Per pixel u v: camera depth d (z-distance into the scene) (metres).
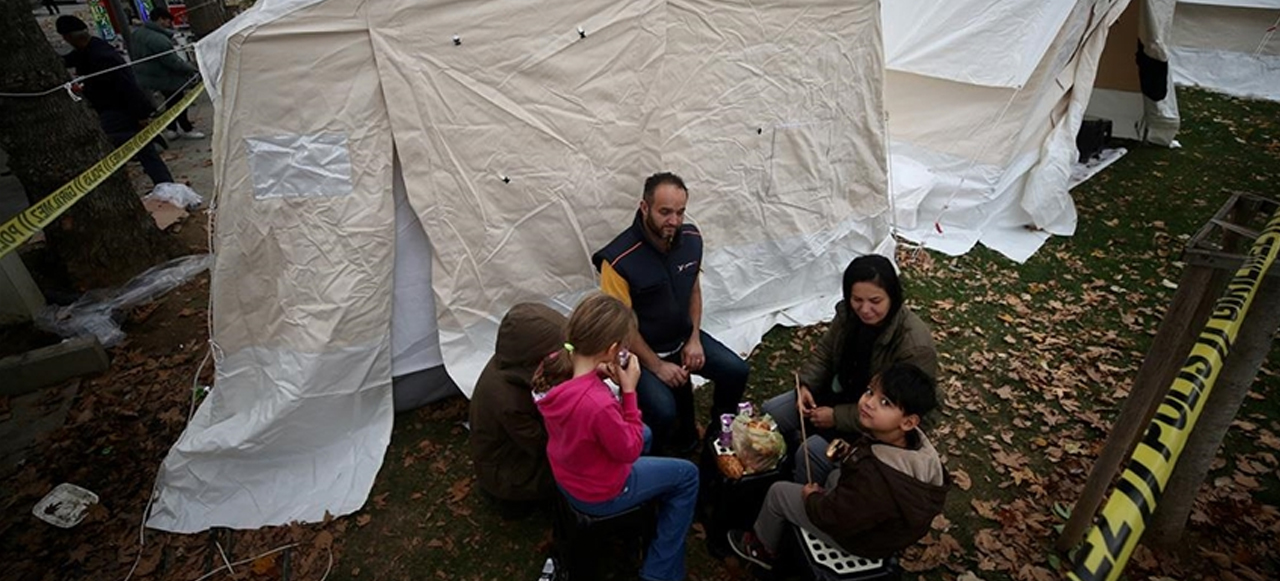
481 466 2.99
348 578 2.92
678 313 3.21
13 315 4.59
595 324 2.24
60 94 4.67
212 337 3.22
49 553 3.04
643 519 2.57
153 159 6.51
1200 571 2.85
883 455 2.22
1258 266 2.03
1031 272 5.32
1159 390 2.74
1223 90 9.70
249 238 3.05
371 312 3.33
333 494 3.30
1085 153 7.23
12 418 3.89
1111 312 4.77
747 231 4.34
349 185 3.08
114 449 3.64
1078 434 3.67
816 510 2.31
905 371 2.17
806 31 3.97
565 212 3.58
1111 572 1.09
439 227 3.30
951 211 5.93
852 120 4.45
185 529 3.13
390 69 2.94
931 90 6.01
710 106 3.86
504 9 3.06
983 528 3.11
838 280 4.90
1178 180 6.87
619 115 3.55
